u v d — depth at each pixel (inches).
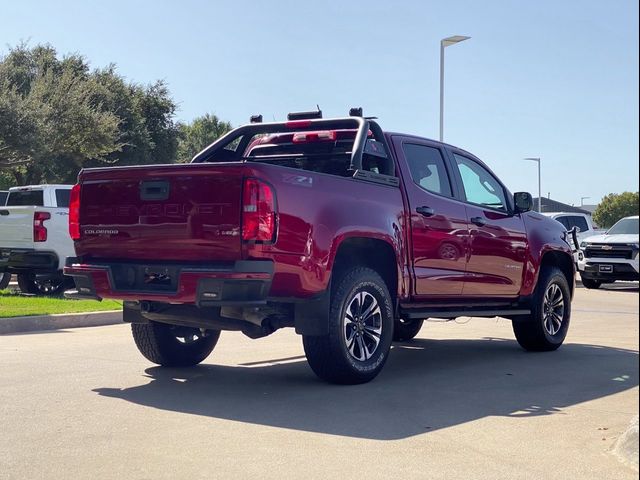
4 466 167.2
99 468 166.4
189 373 279.7
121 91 1359.5
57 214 567.5
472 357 332.2
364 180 265.0
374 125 284.5
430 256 290.7
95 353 317.7
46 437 190.2
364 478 161.6
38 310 432.8
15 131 943.7
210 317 245.9
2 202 783.1
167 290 236.7
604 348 364.2
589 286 841.5
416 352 348.8
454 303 311.1
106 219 252.1
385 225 266.7
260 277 223.8
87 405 224.5
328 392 247.6
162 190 239.3
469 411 223.3
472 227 311.6
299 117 305.1
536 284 346.6
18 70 1144.8
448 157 315.6
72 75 1138.0
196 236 232.7
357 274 256.4
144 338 279.7
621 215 3403.1
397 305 277.0
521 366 306.5
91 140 1116.5
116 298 247.8
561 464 173.0
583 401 238.4
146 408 221.6
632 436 177.8
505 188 346.3
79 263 259.9
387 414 218.1
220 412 218.1
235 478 160.7
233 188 227.3
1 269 577.3
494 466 171.2
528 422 210.5
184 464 169.6
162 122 1487.5
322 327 243.9
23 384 252.2
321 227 241.6
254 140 320.5
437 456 178.1
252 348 343.9
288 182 233.8
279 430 199.0
